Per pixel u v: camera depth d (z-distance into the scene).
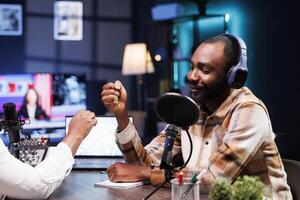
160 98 1.37
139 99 7.11
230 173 1.48
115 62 7.31
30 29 6.89
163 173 1.59
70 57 7.09
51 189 1.47
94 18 7.19
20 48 6.87
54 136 2.36
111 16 7.26
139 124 5.76
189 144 1.66
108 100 1.71
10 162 1.41
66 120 1.93
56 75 3.83
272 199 1.53
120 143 1.74
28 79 3.79
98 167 1.94
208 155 1.62
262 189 1.11
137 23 7.36
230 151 1.50
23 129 2.17
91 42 7.19
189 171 1.38
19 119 1.86
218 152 1.52
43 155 1.72
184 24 6.20
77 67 7.14
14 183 1.40
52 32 7.00
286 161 1.73
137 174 1.66
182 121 1.40
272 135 1.59
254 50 5.09
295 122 4.54
